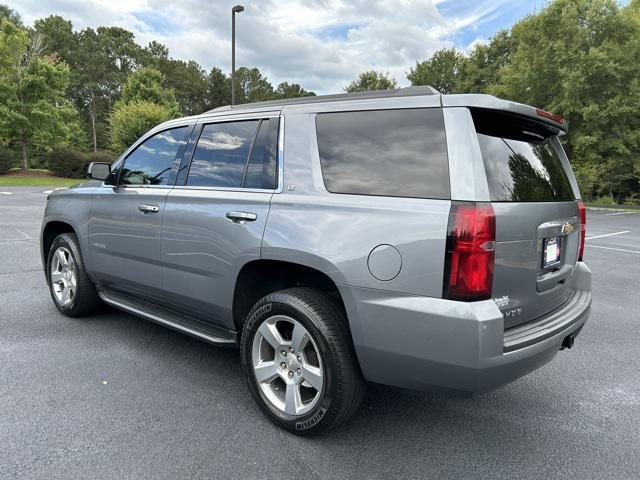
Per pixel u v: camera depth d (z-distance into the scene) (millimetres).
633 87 22391
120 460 2340
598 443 2660
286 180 2730
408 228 2195
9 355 3586
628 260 8898
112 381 3219
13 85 28984
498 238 2146
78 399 2947
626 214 20766
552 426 2840
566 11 23859
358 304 2312
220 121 3252
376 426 2783
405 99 2420
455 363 2098
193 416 2795
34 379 3199
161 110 34812
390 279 2225
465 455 2508
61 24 75688
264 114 2986
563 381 3498
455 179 2160
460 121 2229
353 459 2434
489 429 2789
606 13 23391
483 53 38094
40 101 29641
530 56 25797
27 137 30719
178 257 3240
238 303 2967
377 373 2357
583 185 24406
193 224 3113
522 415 2969
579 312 2793
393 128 2424
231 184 3020
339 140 2609
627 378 3566
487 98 2229
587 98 23422
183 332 3287
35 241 8547
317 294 2592
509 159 2443
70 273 4430
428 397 3188
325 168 2609
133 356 3650
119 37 79938
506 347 2152
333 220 2436
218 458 2393
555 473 2367
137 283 3670
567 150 25234
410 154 2334
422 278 2150
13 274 6070
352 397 2453
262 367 2760
